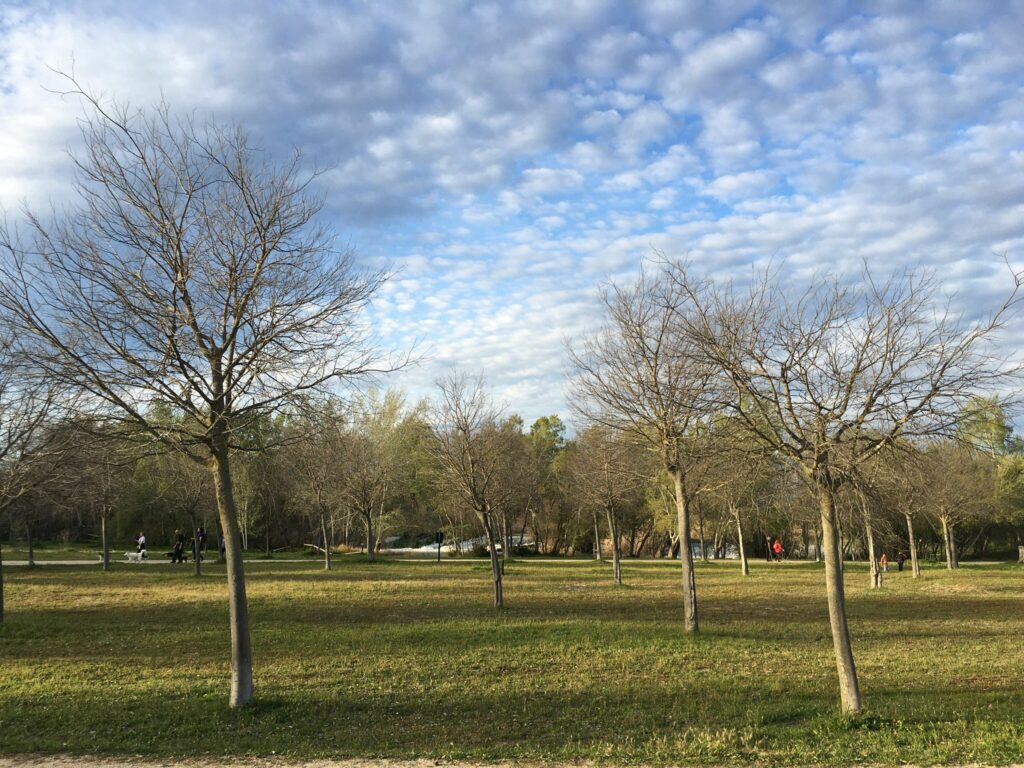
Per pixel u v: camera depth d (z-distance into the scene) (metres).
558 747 9.73
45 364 10.88
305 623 20.53
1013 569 46.59
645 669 14.71
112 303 11.03
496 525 53.53
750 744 9.62
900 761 8.69
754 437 11.41
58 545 64.38
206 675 14.17
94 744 9.85
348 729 10.68
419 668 14.74
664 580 36.88
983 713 11.05
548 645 17.14
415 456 56.88
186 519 58.22
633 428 19.03
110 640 18.05
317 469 40.12
